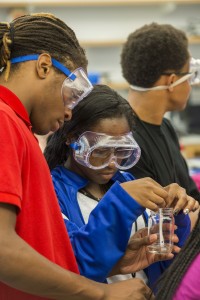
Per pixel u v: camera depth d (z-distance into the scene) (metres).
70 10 5.06
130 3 4.93
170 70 1.97
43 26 1.11
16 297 1.07
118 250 1.20
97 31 5.16
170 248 1.29
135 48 2.00
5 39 1.07
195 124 4.87
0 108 1.02
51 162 1.50
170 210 1.29
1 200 0.94
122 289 1.14
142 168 1.85
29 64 1.08
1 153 0.97
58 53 1.11
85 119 1.40
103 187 1.52
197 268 1.03
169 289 1.05
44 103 1.10
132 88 2.02
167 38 1.96
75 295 1.03
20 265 0.94
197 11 5.27
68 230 1.29
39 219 1.05
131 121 1.48
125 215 1.18
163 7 5.17
